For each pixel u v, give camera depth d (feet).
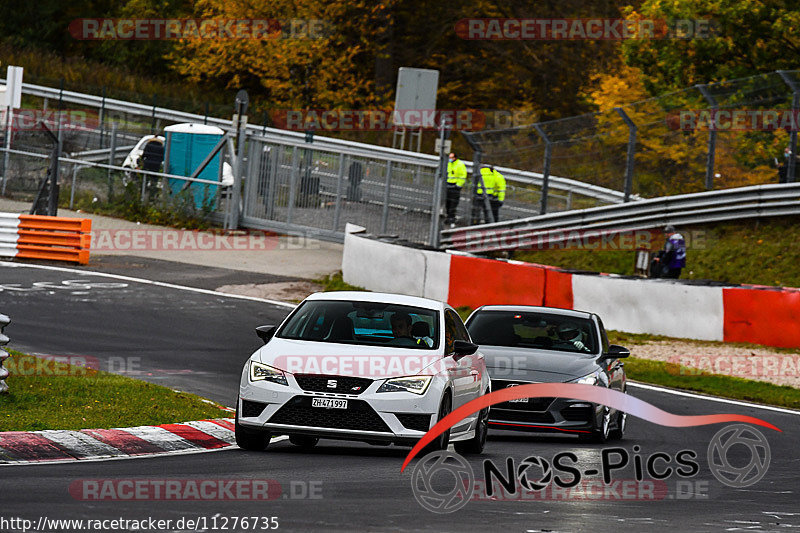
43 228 329.93
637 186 399.03
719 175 379.55
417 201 380.78
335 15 638.53
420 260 306.76
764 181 373.61
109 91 621.31
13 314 244.22
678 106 431.02
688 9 445.37
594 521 95.91
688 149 388.16
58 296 273.54
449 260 301.63
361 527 86.74
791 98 349.41
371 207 387.55
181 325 250.78
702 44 440.04
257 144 407.64
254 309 281.13
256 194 407.64
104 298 276.62
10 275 299.38
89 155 453.17
